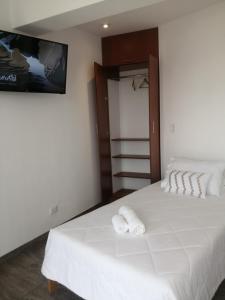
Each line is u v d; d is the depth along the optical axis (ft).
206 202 8.57
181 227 6.81
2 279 7.57
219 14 10.05
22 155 9.16
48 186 10.28
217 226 6.79
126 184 14.94
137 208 8.23
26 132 9.27
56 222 10.71
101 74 12.58
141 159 14.12
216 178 9.48
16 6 8.43
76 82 11.53
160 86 12.10
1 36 7.46
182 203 8.54
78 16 7.84
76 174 11.73
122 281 5.14
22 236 9.26
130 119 14.17
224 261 6.44
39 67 8.64
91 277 5.70
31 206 9.57
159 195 9.40
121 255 5.62
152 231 6.64
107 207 8.37
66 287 6.73
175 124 11.87
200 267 5.40
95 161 13.00
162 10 10.08
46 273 6.72
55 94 10.41
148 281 4.82
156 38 11.88
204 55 10.67
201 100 11.00
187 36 10.98
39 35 9.52
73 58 11.31
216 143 10.84
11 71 7.90
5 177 8.61
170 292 4.58
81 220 7.45
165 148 12.36
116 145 14.37
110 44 12.91
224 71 10.27
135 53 12.42
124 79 13.99
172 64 11.60
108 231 6.73
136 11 10.05
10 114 8.67
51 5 7.75
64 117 10.93
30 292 7.00
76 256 6.06
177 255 5.53
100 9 7.42
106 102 13.16
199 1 9.50
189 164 10.25
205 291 5.46
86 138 12.29
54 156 10.50
